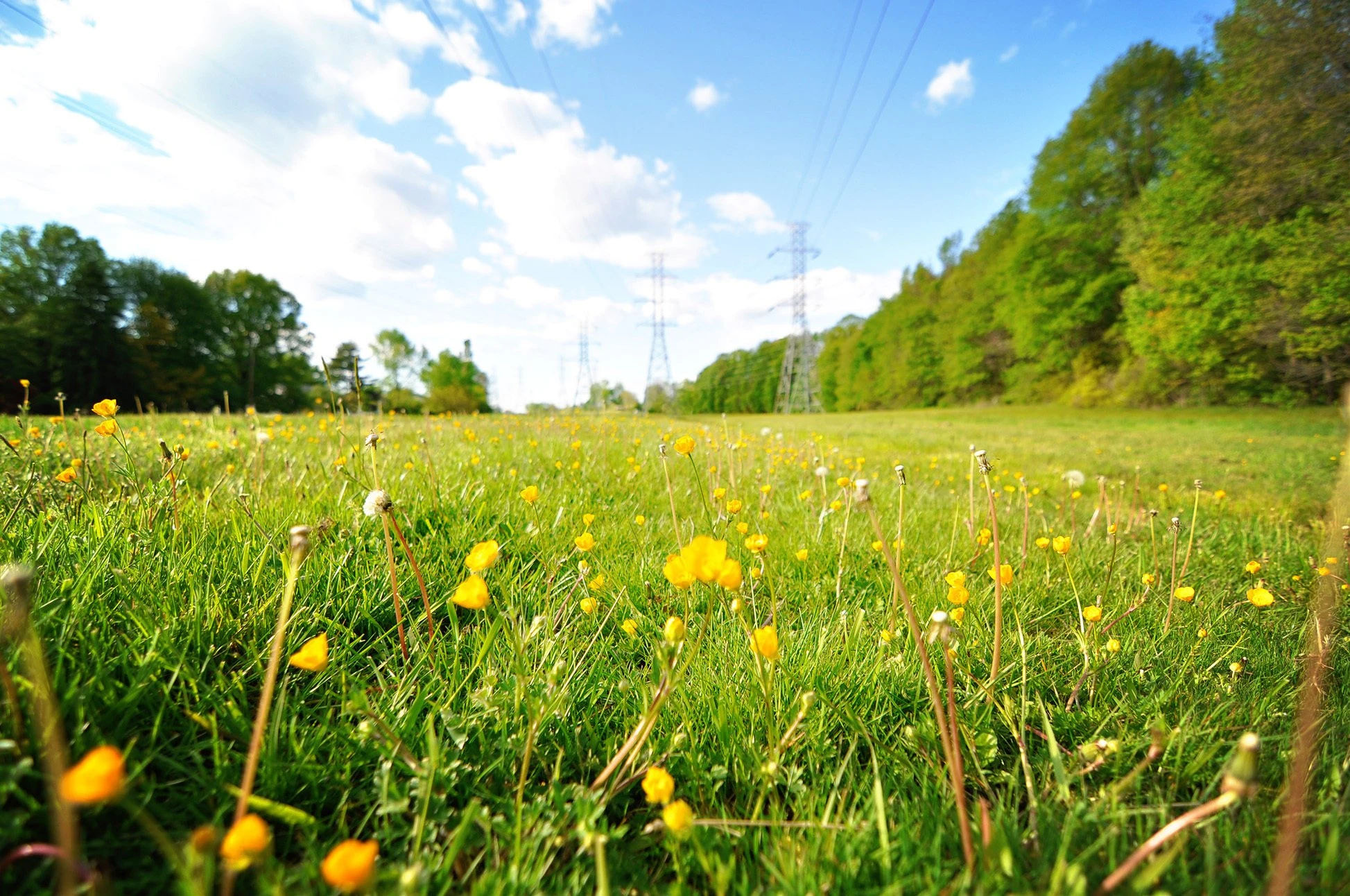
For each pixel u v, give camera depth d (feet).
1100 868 2.90
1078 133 90.22
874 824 3.26
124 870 2.72
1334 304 47.88
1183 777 3.72
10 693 2.72
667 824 2.67
